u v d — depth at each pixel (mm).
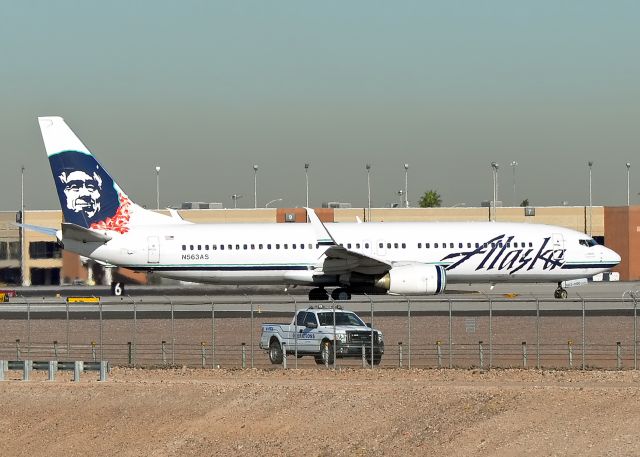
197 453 146750
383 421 146125
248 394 157750
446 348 192500
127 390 163625
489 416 143375
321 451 142375
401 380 162625
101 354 180125
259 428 149500
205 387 161750
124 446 150500
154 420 155000
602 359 180750
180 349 195750
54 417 158750
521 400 147000
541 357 183875
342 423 147375
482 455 135125
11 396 164625
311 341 176000
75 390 165375
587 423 138750
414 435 142125
